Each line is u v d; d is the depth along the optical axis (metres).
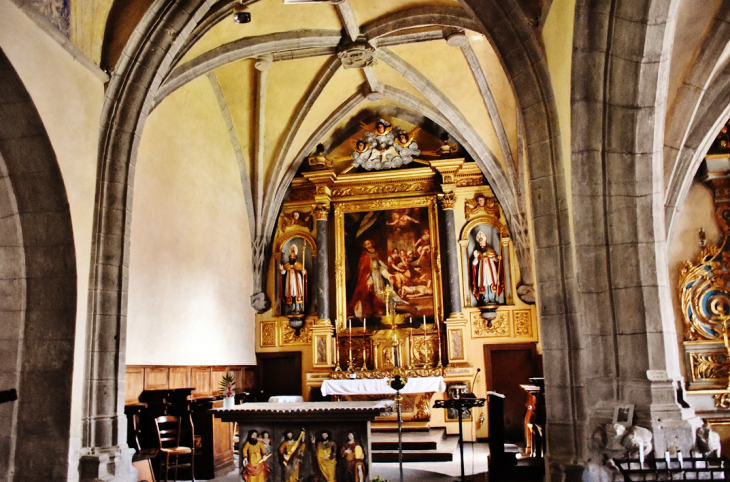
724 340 10.24
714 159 10.69
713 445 5.66
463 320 14.07
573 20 6.21
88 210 7.58
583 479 6.10
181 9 8.12
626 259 6.36
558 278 6.75
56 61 7.06
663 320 6.17
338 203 15.48
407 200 15.17
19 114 6.75
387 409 7.59
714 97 8.91
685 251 10.68
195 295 11.71
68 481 6.91
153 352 10.05
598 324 6.34
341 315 14.84
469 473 9.79
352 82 13.90
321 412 7.39
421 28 11.68
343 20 11.11
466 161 15.26
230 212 13.68
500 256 14.55
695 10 7.17
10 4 6.40
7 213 7.27
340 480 7.39
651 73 6.21
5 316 7.34
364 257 15.10
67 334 7.21
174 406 9.69
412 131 15.38
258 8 10.27
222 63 10.57
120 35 7.98
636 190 6.43
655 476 5.17
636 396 5.98
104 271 7.65
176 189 11.21
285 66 13.04
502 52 7.39
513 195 13.91
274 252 15.44
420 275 14.79
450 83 13.19
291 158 14.77
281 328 15.00
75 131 7.36
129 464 7.48
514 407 14.05
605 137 6.41
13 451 7.09
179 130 11.48
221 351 12.77
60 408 7.09
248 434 7.66
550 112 7.10
